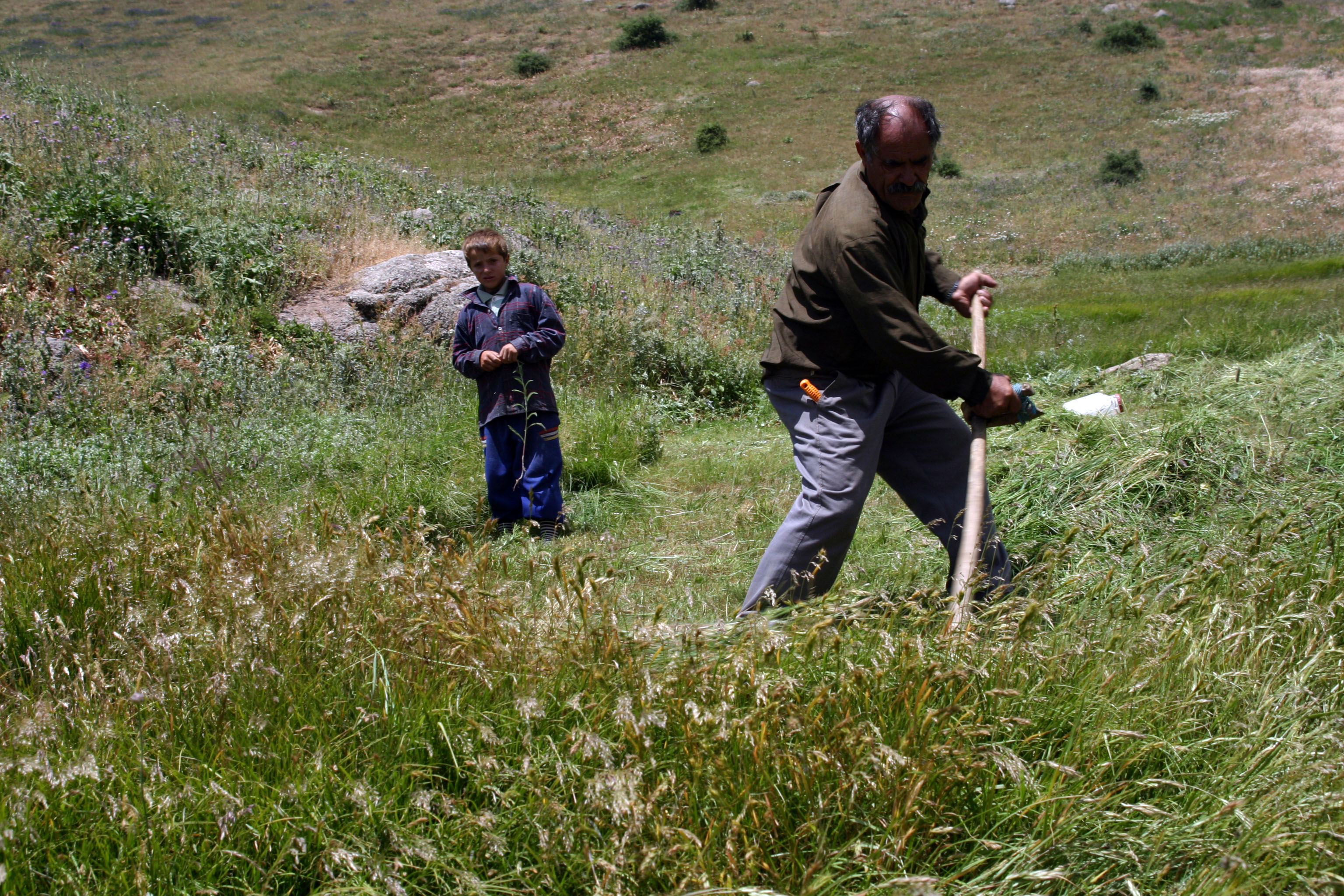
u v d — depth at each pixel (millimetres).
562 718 2201
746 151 38438
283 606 2496
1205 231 26750
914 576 3727
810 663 2361
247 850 1916
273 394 7141
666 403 8602
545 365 4945
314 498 4562
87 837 1887
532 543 3521
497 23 57719
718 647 2418
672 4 60500
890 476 3342
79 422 6332
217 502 4070
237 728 2148
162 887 1813
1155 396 5965
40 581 2809
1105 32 47625
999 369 8828
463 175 35531
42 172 10125
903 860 1882
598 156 39219
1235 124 37219
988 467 4781
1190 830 1950
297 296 9445
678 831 1819
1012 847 1958
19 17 58281
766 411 8734
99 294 8203
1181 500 4191
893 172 2838
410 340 8484
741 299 12781
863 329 2867
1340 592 2732
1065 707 2277
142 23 57281
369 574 2688
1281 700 2271
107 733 2084
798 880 1863
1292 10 52406
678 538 4676
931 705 2209
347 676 2361
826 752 2014
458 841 1943
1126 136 37312
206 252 9312
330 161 16938
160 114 16484
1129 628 2547
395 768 2068
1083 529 3982
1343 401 4820
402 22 58125
